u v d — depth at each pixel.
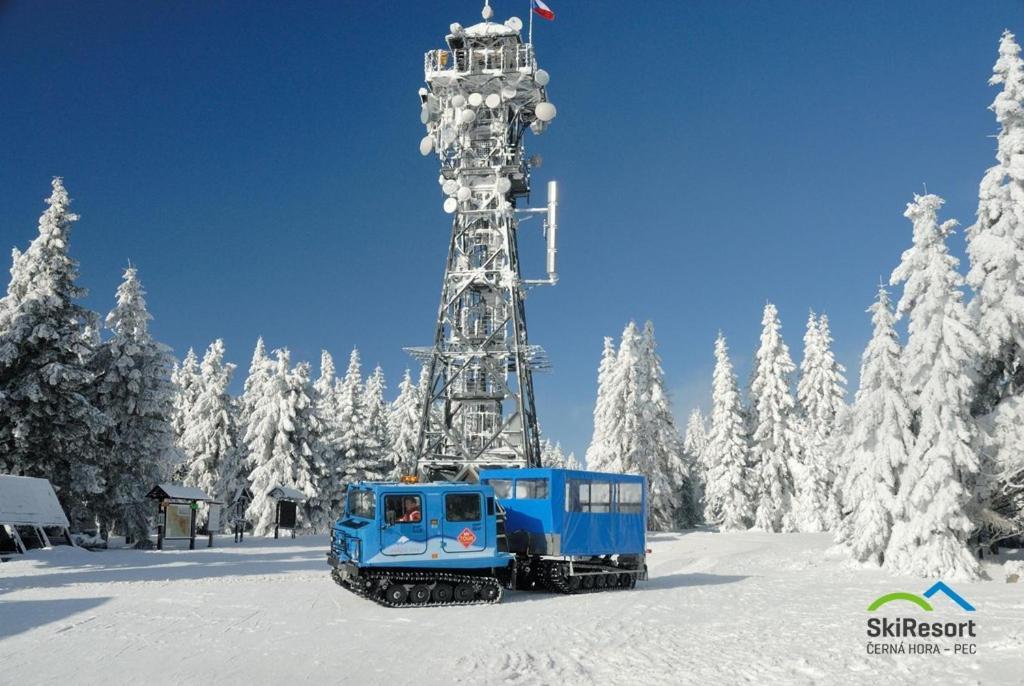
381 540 18.66
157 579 23.75
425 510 19.22
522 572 22.70
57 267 37.59
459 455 40.66
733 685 9.73
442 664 11.25
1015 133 28.83
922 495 25.95
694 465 83.81
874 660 10.95
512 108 45.03
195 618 15.42
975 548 28.75
